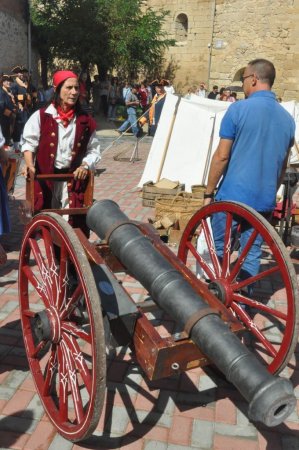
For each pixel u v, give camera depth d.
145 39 22.89
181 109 8.30
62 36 22.27
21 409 2.90
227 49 25.78
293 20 22.92
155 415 2.88
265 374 2.05
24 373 3.25
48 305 2.77
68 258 2.71
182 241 3.69
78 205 4.00
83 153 4.07
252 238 3.05
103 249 3.13
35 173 4.01
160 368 2.36
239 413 2.92
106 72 23.48
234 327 2.57
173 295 2.49
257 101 3.42
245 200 3.46
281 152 3.50
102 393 2.22
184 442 2.68
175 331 3.83
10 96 10.10
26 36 22.55
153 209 7.36
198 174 8.18
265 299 4.50
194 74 27.12
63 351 2.62
